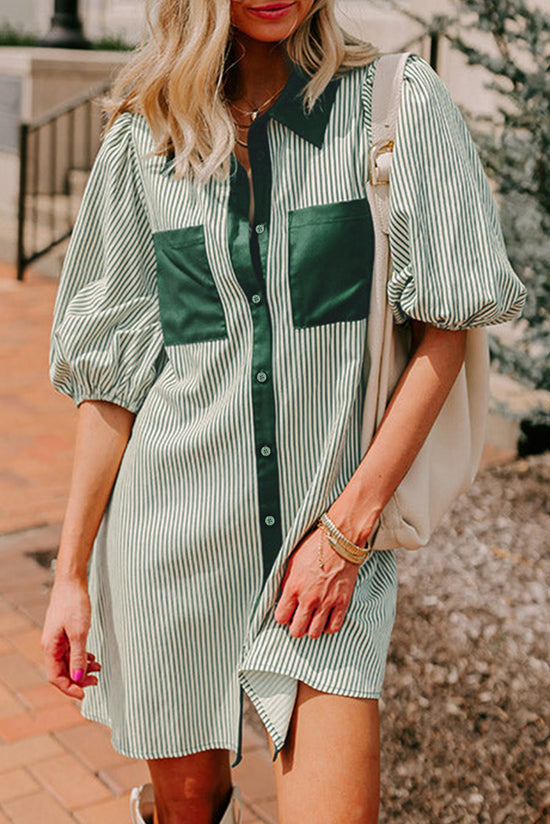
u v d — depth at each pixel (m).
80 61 10.24
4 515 4.57
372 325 1.66
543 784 2.74
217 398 1.74
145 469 1.80
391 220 1.62
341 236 1.65
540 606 3.55
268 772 2.88
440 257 1.59
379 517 1.72
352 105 1.67
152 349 1.87
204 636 1.76
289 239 1.67
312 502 1.66
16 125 10.34
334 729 1.62
